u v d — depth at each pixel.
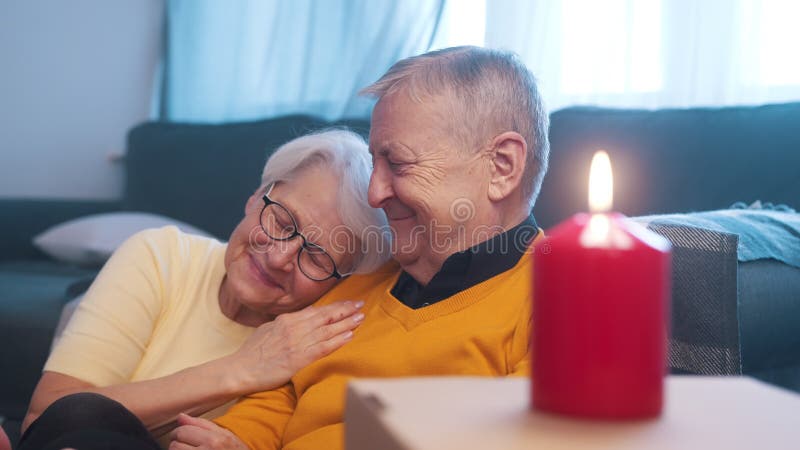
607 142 2.26
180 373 1.11
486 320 1.01
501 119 1.02
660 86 2.53
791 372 1.22
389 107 1.04
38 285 2.62
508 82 1.03
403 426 0.48
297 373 1.10
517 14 2.78
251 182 3.21
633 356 0.48
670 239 1.00
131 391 1.10
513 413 0.50
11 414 2.29
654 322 0.48
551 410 0.49
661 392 0.49
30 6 3.94
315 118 3.17
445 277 1.04
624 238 0.49
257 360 1.11
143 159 3.49
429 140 1.02
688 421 0.49
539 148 1.07
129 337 1.21
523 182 1.06
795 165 2.01
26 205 3.40
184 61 3.78
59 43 3.95
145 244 1.31
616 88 2.63
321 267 1.20
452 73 1.03
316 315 1.13
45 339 2.25
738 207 1.85
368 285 1.21
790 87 2.36
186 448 1.01
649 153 2.19
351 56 3.25
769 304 1.10
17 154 3.94
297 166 1.21
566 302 0.48
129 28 3.97
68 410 0.85
